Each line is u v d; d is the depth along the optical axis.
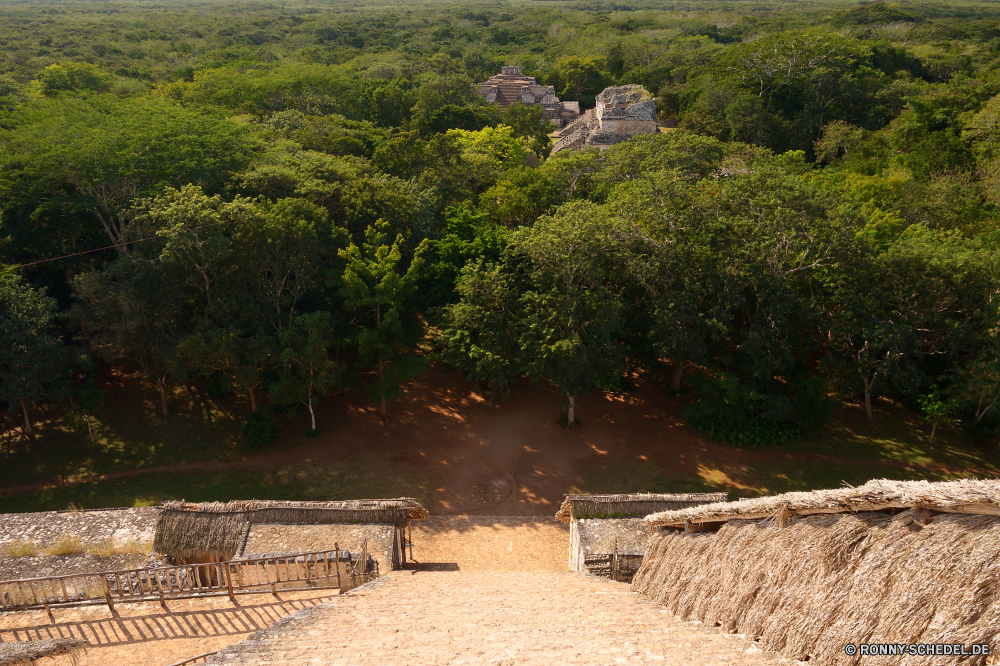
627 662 6.75
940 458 29.28
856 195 41.62
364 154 52.19
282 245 30.06
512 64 100.81
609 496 19.94
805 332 34.16
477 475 28.33
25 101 51.97
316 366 28.22
